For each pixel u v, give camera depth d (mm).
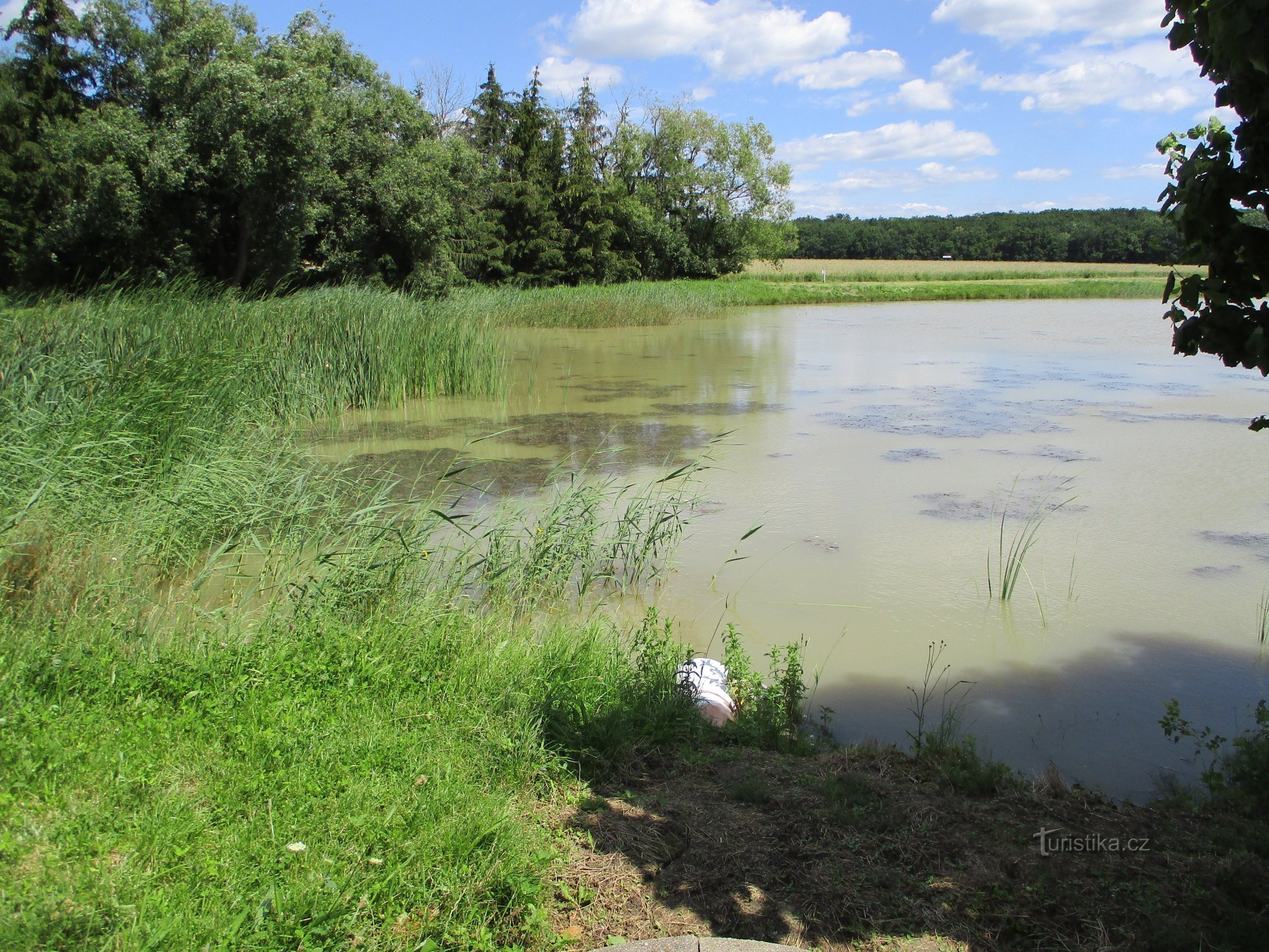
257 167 27094
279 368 13250
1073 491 9797
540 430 13320
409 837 3133
